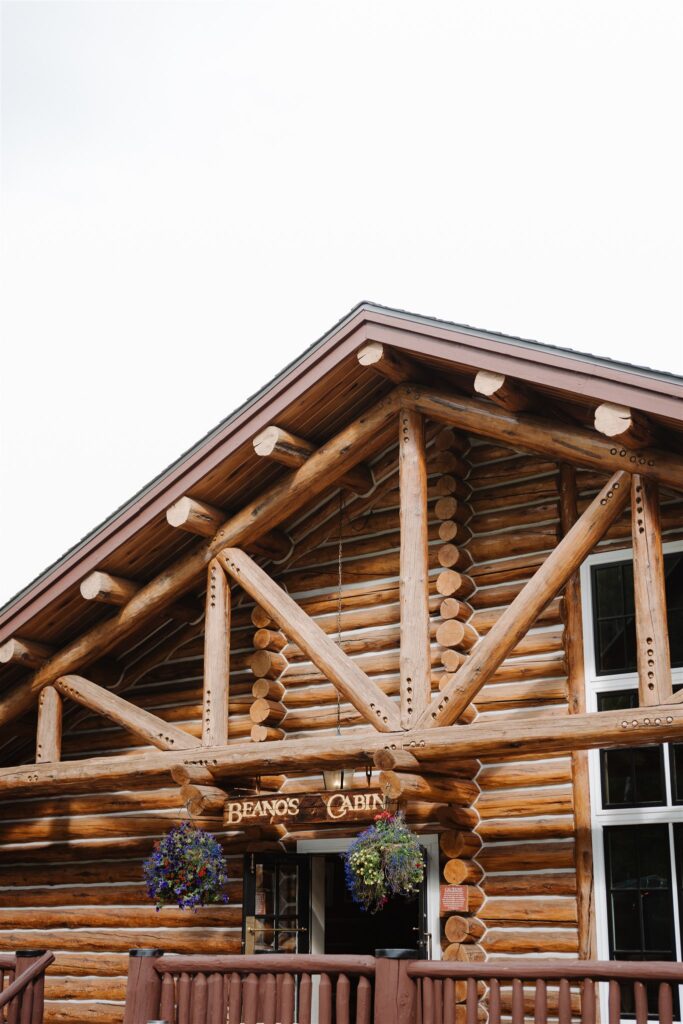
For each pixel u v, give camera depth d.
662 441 8.94
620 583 9.97
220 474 10.80
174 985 7.83
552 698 10.05
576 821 9.68
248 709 11.88
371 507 11.69
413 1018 6.97
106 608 11.85
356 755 9.55
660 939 9.09
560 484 10.53
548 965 6.73
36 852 12.91
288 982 7.39
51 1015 12.12
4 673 12.24
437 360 9.63
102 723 13.00
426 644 9.62
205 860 10.31
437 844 10.26
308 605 11.77
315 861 11.30
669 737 8.35
